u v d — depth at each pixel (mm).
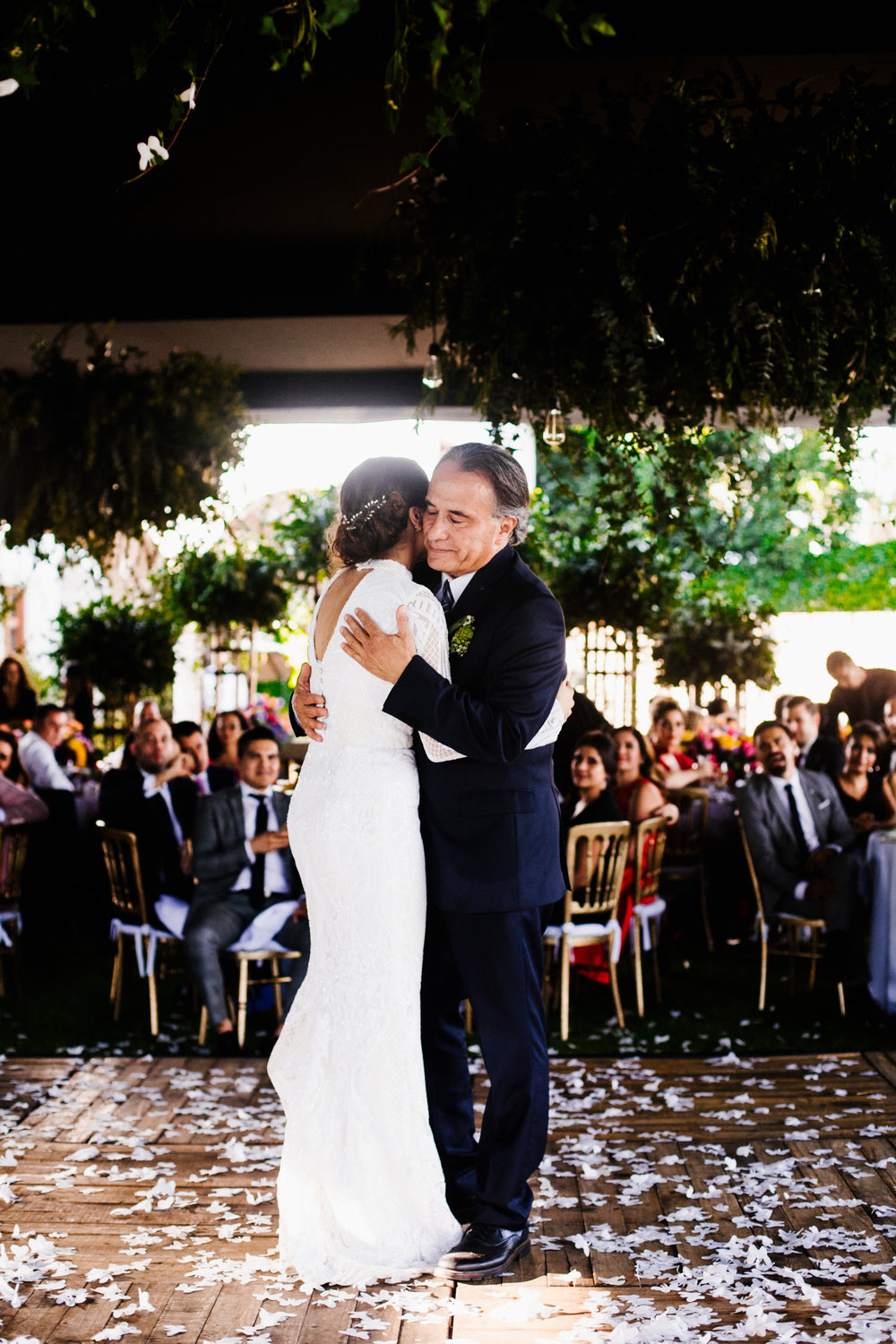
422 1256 2438
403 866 2383
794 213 3477
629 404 3738
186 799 4922
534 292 3594
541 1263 2541
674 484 4355
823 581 15469
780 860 5098
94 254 5898
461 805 2387
